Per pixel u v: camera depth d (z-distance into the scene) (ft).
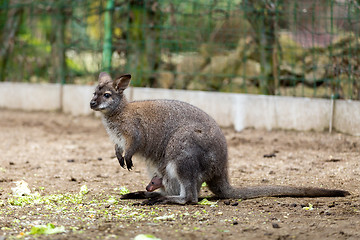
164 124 25.54
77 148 40.32
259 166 33.32
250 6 46.01
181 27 48.52
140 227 20.57
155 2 49.21
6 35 60.59
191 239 19.03
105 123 26.94
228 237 19.31
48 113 54.80
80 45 53.78
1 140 43.16
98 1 55.06
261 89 46.68
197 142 24.66
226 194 25.71
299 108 42.27
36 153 38.60
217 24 48.16
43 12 58.18
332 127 40.83
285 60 45.75
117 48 49.78
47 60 56.75
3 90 58.49
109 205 24.85
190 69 48.80
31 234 19.43
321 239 19.16
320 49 44.21
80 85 53.26
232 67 47.75
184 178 24.70
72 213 23.13
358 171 30.48
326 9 42.75
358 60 39.91
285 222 21.40
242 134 42.83
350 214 22.39
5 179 30.42
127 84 26.71
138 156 26.43
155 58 50.47
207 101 45.88
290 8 44.83
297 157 35.17
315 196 25.45
